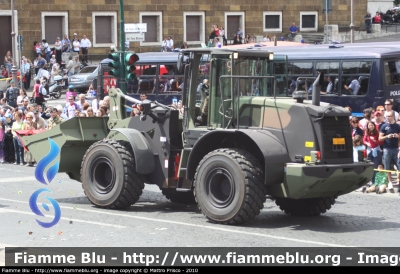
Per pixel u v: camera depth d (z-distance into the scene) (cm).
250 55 1598
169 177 1677
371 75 2881
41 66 5328
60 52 5528
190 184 1648
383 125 2055
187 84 1634
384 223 1575
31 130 2592
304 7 6425
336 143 1503
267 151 1471
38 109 2778
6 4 5553
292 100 1539
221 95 1581
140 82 3519
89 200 1805
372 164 1540
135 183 1689
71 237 1396
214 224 1530
